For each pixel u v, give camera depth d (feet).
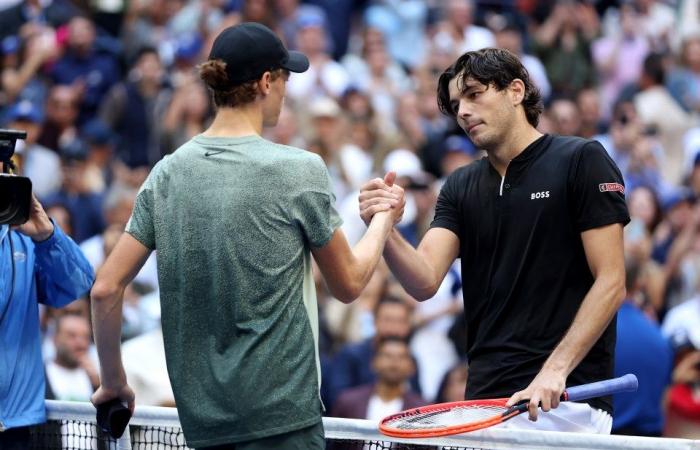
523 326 31.24
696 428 57.88
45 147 89.20
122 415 31.07
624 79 104.78
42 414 33.22
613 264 30.30
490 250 32.04
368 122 88.89
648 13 110.42
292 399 26.91
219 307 27.22
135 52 101.55
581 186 30.86
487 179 32.40
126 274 28.45
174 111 90.22
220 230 27.22
